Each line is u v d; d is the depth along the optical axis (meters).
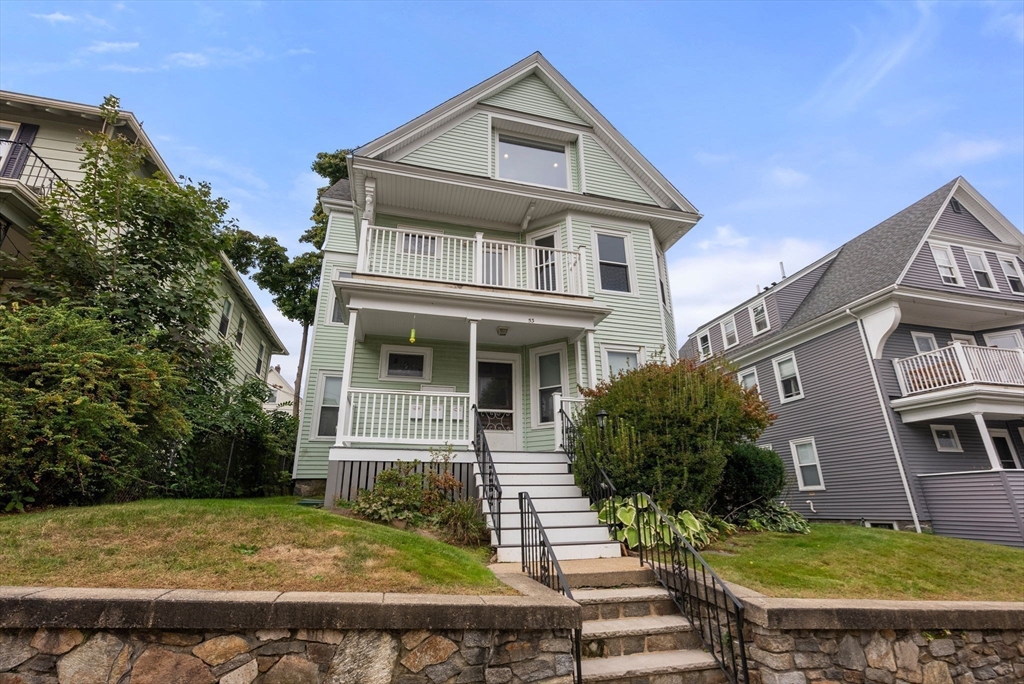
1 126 11.02
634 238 12.17
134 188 8.24
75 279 7.76
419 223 11.45
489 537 6.16
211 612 2.69
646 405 7.12
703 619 4.21
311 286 22.75
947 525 11.30
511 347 10.88
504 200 11.29
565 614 3.23
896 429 12.52
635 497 6.22
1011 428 13.54
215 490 8.14
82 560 3.41
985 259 15.15
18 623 2.53
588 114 12.82
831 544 6.60
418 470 7.50
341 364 12.79
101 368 5.41
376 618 2.86
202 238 9.01
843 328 14.26
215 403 8.28
